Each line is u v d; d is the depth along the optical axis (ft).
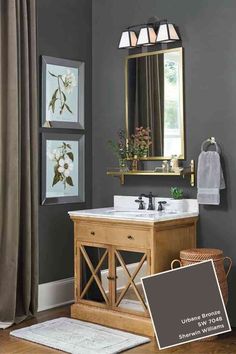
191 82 13.66
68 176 15.30
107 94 15.55
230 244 12.97
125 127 15.10
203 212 13.42
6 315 13.11
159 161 14.37
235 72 12.87
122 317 12.64
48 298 14.73
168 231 12.55
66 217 15.30
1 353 10.94
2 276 13.12
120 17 15.19
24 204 13.46
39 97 14.49
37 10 14.38
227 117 13.02
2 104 13.07
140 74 14.71
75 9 15.43
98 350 11.01
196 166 13.65
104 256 13.07
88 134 15.84
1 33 13.03
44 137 14.58
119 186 15.33
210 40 13.29
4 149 13.10
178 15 13.88
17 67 13.19
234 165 12.89
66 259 15.33
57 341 11.64
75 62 15.40
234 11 12.86
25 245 13.46
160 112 14.28
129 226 12.48
